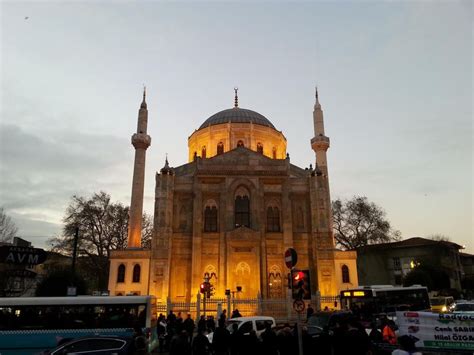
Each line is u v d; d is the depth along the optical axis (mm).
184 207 55938
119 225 70875
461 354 16406
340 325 16406
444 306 45812
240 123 71062
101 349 18719
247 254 52938
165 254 51406
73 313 26016
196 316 44781
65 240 66375
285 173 56594
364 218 75438
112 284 53125
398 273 83562
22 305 25734
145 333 25688
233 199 55500
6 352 24781
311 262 54031
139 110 65875
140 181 60750
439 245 81438
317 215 54625
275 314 46000
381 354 18812
